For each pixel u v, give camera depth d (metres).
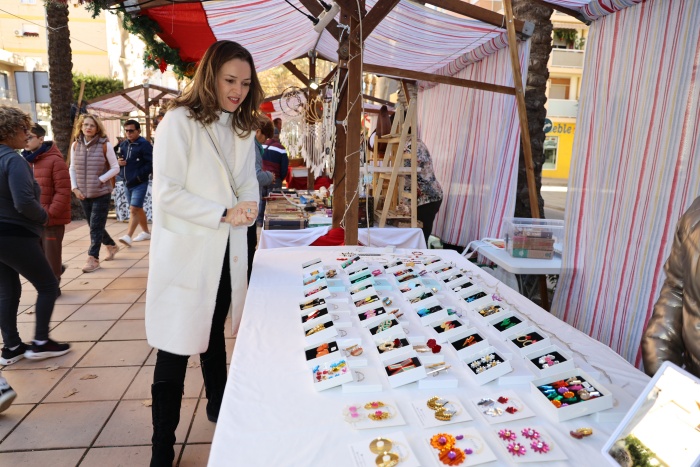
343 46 3.37
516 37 3.64
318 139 5.39
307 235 3.70
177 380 1.74
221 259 1.72
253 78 1.75
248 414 1.06
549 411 1.11
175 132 1.62
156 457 1.67
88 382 2.62
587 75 2.76
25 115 2.64
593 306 2.65
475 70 4.60
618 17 2.51
